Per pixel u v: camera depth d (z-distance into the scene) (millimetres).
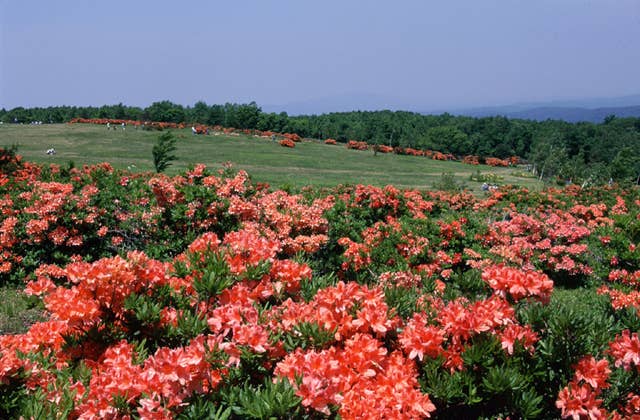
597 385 3336
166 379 2844
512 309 3594
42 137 61375
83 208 10477
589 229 14578
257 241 4359
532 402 3203
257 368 3234
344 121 104688
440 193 23062
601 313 4641
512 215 16797
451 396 3232
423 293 5371
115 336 3768
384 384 3180
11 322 7168
